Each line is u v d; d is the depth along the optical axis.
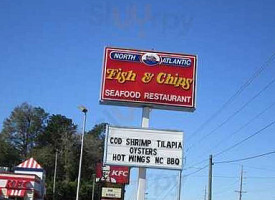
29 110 134.25
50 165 121.31
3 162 125.25
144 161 26.09
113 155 26.03
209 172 50.12
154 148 26.23
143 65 28.31
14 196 47.84
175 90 28.17
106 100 27.75
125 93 27.92
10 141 131.25
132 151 26.14
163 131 26.42
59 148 127.00
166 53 28.55
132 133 26.31
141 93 27.97
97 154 123.38
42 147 129.00
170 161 26.17
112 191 73.44
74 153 121.69
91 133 128.00
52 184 101.44
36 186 49.69
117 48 28.39
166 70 28.34
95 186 102.31
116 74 28.09
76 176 120.12
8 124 132.75
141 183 26.56
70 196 101.75
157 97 27.98
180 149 26.30
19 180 48.31
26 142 132.25
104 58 28.20
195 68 28.45
